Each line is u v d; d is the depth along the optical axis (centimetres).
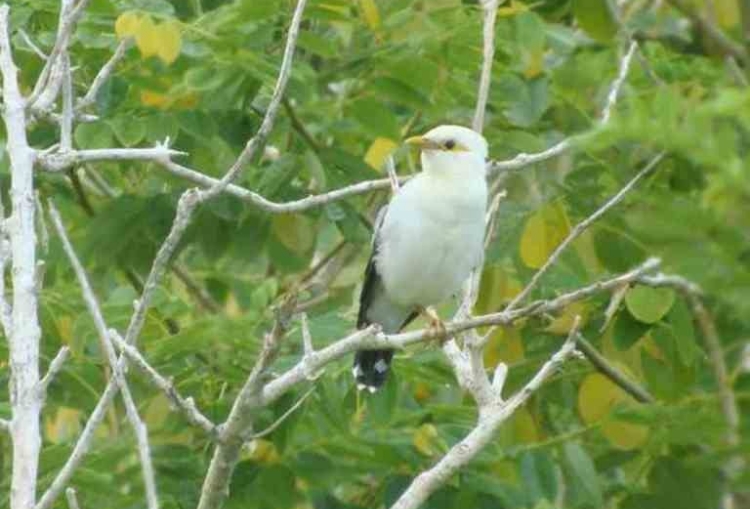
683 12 1612
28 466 877
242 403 913
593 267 1325
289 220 1452
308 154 1434
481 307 1359
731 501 871
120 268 1472
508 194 1397
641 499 1225
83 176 1612
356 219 1462
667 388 1306
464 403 1388
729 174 599
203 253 1486
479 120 1184
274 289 1273
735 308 661
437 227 1269
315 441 1311
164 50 1262
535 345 1395
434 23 1473
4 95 995
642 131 621
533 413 1359
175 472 1286
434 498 1253
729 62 1169
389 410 1278
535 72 1481
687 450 1235
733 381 1167
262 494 1295
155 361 1248
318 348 1280
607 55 1548
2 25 1016
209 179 1034
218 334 1219
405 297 1309
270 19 1397
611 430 1234
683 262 645
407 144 1338
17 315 922
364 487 1397
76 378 1295
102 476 1193
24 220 954
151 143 1424
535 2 1681
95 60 1410
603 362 1327
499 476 1264
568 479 1246
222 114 1436
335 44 1448
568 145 745
